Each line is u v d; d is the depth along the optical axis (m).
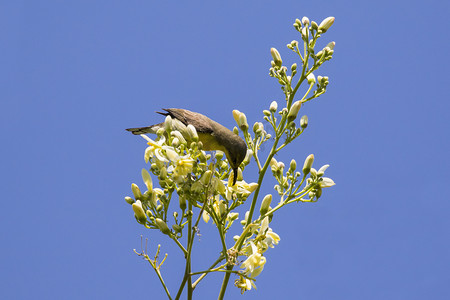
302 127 11.68
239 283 10.38
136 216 10.60
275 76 12.27
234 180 11.21
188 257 10.32
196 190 10.48
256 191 11.35
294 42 12.28
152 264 10.41
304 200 11.41
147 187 10.86
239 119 11.96
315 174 11.34
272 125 11.74
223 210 10.95
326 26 12.21
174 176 10.49
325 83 12.11
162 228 10.47
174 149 10.53
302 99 12.16
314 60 12.06
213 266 10.80
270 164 11.79
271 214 11.48
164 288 10.34
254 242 10.67
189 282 10.38
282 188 11.61
